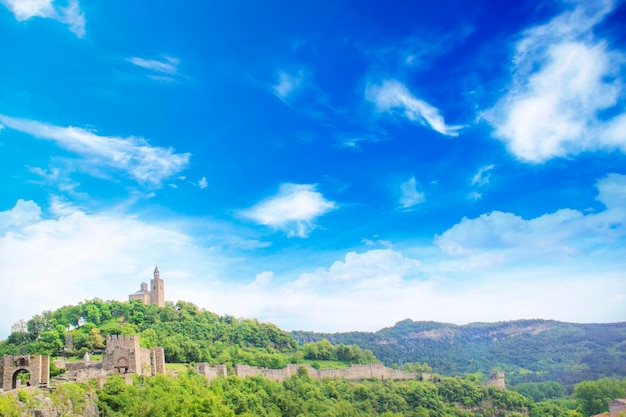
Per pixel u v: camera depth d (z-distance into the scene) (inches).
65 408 4384.8
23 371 4943.4
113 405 5093.5
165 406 5393.7
